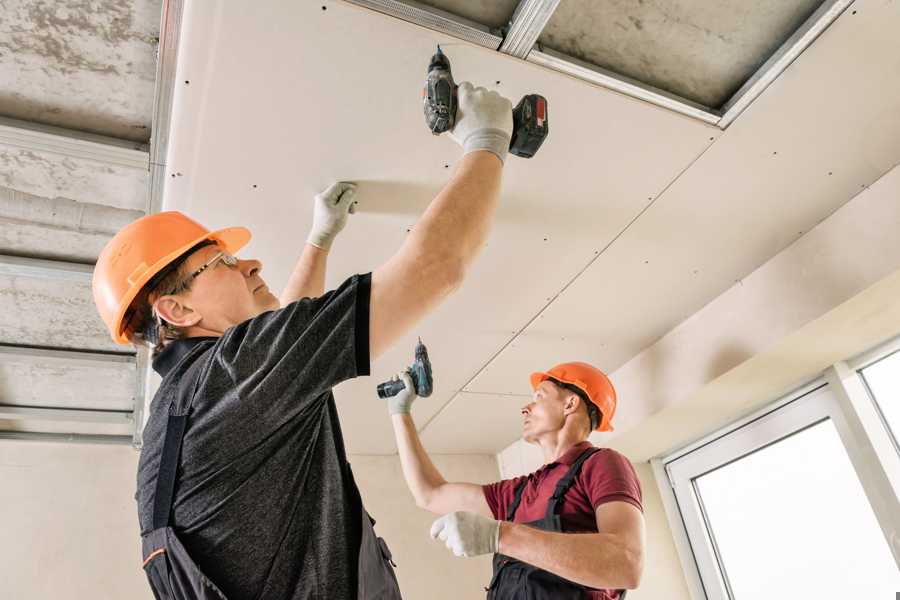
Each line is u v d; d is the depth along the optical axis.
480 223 0.83
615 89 1.44
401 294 0.71
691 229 1.91
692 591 2.60
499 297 2.14
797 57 1.41
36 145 1.43
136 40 1.28
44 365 2.28
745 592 2.47
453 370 2.52
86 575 2.51
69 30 1.25
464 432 3.08
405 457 1.94
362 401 2.66
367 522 0.81
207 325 0.95
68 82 1.35
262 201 1.63
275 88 1.35
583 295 2.17
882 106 1.55
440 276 0.74
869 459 2.01
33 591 2.44
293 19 1.21
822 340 1.99
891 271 1.69
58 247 1.80
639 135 1.58
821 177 1.76
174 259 0.99
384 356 2.36
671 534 2.72
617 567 1.27
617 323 2.33
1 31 1.24
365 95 1.39
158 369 0.89
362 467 3.16
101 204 1.66
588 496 1.53
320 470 0.76
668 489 2.80
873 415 2.07
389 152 1.54
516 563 1.50
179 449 0.71
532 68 1.36
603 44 1.39
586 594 1.40
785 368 2.14
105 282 1.09
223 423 0.70
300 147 1.50
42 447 2.70
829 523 2.19
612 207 1.81
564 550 1.27
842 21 1.34
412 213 1.74
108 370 2.35
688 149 1.64
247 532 0.68
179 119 1.39
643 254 2.00
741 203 1.83
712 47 1.42
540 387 2.02
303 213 1.68
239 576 0.66
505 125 0.98
